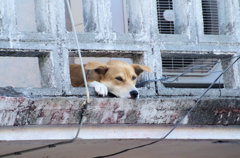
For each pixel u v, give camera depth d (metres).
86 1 9.58
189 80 14.68
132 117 8.75
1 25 8.75
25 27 15.64
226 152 10.80
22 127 8.18
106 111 8.55
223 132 9.53
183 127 9.21
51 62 8.94
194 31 10.09
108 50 9.40
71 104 8.30
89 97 8.55
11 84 15.41
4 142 8.19
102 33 9.38
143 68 9.50
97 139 8.67
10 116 8.00
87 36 9.27
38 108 8.13
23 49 8.79
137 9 9.79
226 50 10.26
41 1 9.09
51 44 8.96
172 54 10.03
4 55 9.09
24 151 9.05
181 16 10.23
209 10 12.58
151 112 8.84
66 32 9.11
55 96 8.78
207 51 10.12
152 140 9.13
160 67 9.73
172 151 10.42
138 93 9.52
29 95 8.59
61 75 8.92
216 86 15.15
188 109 9.07
